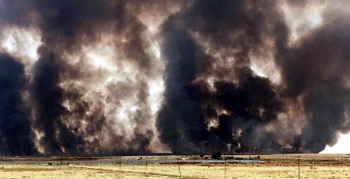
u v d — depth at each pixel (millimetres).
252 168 72688
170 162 102250
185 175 55188
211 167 76500
